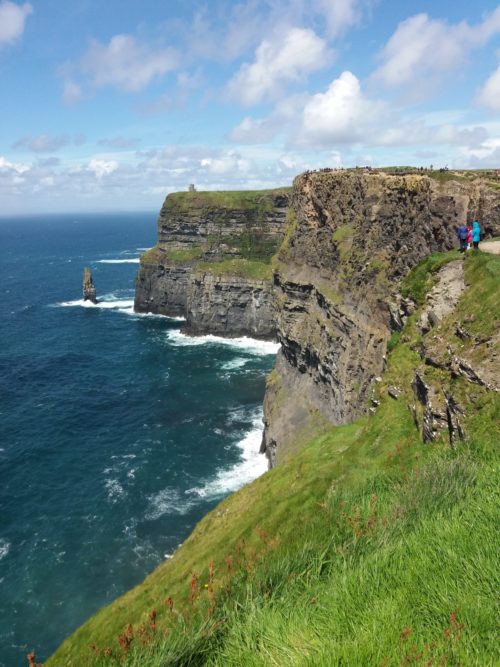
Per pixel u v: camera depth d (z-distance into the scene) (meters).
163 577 21.81
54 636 35.19
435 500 13.03
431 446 18.52
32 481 54.34
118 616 20.03
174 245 134.12
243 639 9.60
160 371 90.50
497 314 19.00
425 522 11.67
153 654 10.67
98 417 71.06
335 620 9.16
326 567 12.63
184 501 50.16
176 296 129.88
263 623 9.70
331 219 57.56
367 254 45.62
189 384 83.69
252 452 60.06
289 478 25.45
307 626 9.30
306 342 58.00
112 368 92.44
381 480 17.97
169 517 47.62
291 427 54.50
